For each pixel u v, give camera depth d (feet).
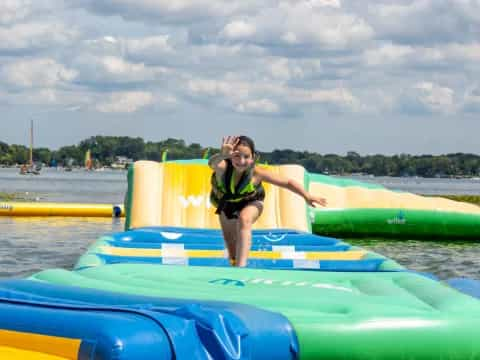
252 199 24.72
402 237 56.54
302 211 38.47
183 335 13.66
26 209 67.10
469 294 20.40
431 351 16.16
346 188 58.54
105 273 21.26
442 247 49.57
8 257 38.96
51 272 21.15
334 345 15.84
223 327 14.29
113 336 12.75
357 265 26.08
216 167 24.68
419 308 17.63
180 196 38.96
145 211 37.73
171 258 26.71
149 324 13.42
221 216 25.50
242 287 19.89
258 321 15.31
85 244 45.75
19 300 15.24
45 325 13.69
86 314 13.73
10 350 13.32
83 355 12.80
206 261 26.63
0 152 619.67
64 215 68.23
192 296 18.20
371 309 16.99
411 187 375.04
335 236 57.31
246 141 24.34
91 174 526.57
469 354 16.34
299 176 40.32
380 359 15.99
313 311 17.11
